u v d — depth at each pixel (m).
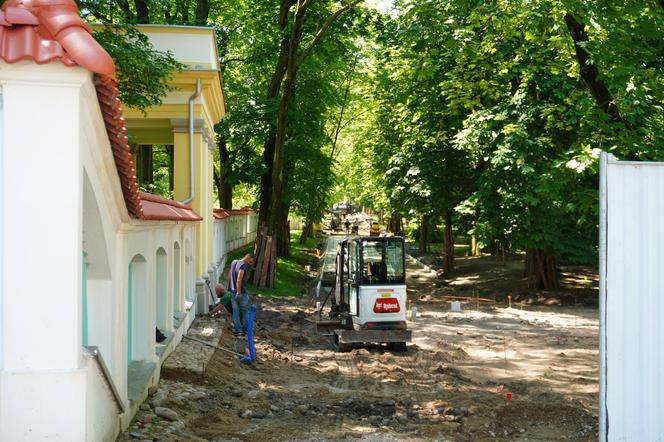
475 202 26.20
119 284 7.74
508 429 9.73
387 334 16.91
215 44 20.31
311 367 14.97
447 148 29.73
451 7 13.76
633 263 5.73
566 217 26.00
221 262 30.78
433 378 13.85
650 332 5.75
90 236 6.96
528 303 27.66
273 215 29.05
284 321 21.25
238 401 10.73
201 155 19.22
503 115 22.73
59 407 5.70
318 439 8.81
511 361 15.89
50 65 5.59
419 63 13.92
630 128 12.19
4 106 5.65
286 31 30.03
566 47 13.42
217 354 13.83
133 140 14.27
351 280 17.83
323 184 40.06
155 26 18.66
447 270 37.44
